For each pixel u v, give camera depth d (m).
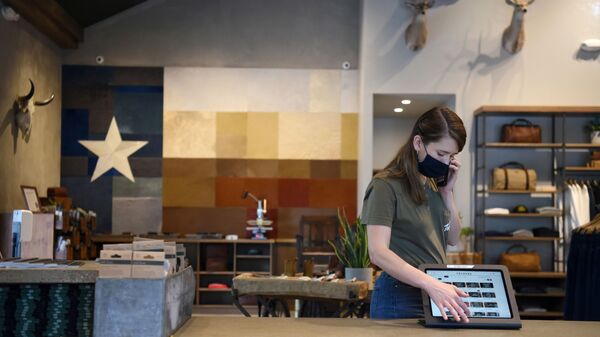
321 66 10.34
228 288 9.55
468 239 8.91
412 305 2.59
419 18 8.77
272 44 10.36
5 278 2.16
